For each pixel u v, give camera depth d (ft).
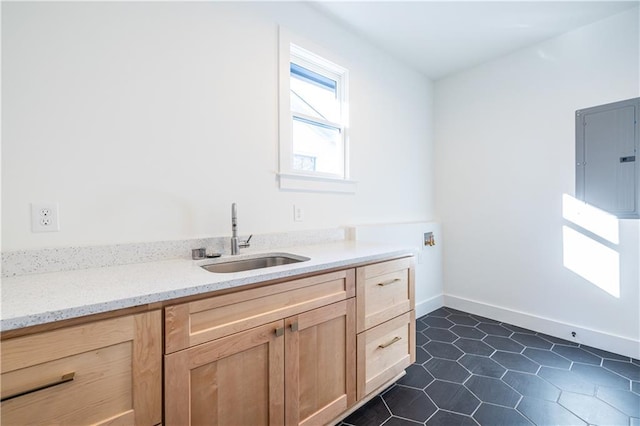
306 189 6.64
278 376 3.82
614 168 6.93
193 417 3.13
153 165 4.60
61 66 3.88
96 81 4.13
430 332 8.13
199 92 5.07
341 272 4.59
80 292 2.86
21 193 3.63
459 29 7.57
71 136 3.94
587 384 5.66
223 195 5.34
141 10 4.50
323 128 7.41
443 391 5.50
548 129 7.98
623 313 6.82
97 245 4.09
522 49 8.46
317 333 4.29
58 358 2.43
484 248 9.29
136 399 2.78
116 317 2.69
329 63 7.19
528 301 8.36
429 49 8.52
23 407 2.30
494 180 9.06
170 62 4.76
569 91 7.61
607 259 7.04
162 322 2.93
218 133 5.29
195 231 5.02
